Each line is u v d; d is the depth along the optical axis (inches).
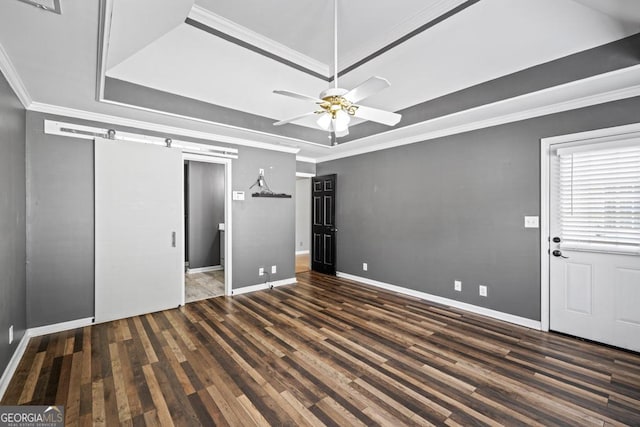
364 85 73.6
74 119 123.6
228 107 147.7
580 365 94.3
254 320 133.3
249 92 137.3
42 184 116.9
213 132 158.9
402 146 176.4
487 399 77.9
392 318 135.8
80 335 116.7
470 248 144.7
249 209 181.6
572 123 113.3
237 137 170.1
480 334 118.1
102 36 69.4
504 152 132.3
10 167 92.1
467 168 145.5
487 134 138.0
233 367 93.2
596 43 90.5
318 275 227.5
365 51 112.4
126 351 103.6
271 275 192.2
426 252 164.1
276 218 195.0
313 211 244.2
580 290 113.0
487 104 118.6
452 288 152.4
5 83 87.0
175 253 150.4
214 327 125.2
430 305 154.6
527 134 125.3
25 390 81.0
